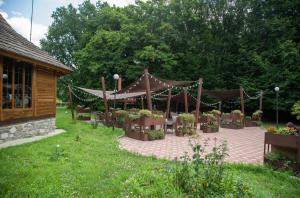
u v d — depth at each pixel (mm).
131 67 28000
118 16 30156
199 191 4246
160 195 4207
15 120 9383
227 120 19672
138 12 30719
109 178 5320
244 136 14625
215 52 30812
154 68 28422
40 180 5000
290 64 24359
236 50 30234
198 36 30672
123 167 6242
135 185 4586
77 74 33781
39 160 6410
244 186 4574
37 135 10852
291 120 27516
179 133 13398
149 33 27438
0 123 8586
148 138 11750
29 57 9227
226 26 32031
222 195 4172
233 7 31297
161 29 28156
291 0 26250
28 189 4535
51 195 4359
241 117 19312
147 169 5727
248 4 30359
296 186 5691
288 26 26359
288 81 23812
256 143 12016
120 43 27016
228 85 29109
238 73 28750
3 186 4590
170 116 18438
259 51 27859
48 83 11891
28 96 10391
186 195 4270
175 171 4965
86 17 38938
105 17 31234
